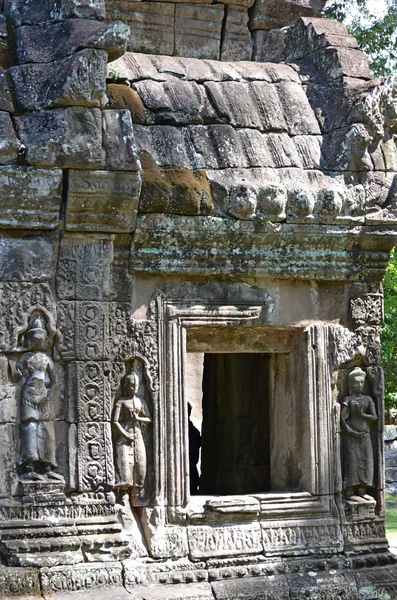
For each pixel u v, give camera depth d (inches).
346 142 349.1
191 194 321.1
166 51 382.0
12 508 304.8
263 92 357.7
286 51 388.5
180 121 339.3
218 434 412.5
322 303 350.6
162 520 322.0
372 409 353.4
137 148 324.2
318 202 338.3
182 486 324.8
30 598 297.0
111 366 319.6
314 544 340.2
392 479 610.5
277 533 335.9
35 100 303.0
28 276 306.3
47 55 310.0
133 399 321.1
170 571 319.0
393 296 621.6
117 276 321.4
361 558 344.5
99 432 315.9
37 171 297.0
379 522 352.8
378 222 346.6
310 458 344.2
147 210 316.8
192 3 382.9
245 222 330.0
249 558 330.3
